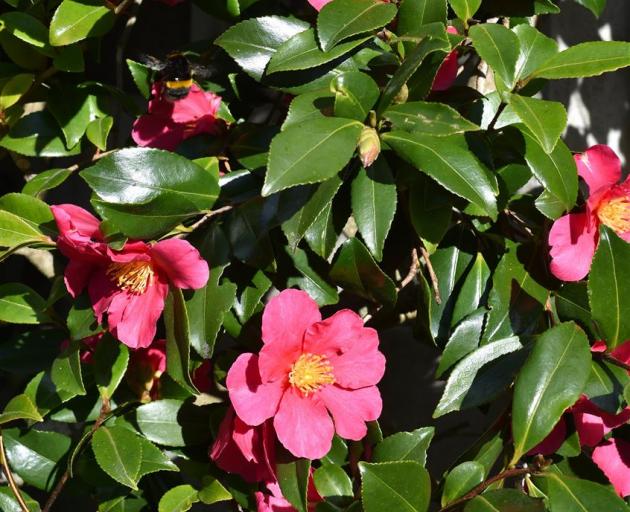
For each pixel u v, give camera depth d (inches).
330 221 30.4
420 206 30.5
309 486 30.6
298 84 30.5
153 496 32.9
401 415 39.1
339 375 29.9
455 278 32.1
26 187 33.3
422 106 29.1
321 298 31.2
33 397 31.9
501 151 30.8
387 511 28.9
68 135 33.4
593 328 30.7
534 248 31.4
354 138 28.3
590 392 29.4
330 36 29.4
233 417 30.3
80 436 33.1
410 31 30.5
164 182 30.2
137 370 32.1
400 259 32.9
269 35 30.7
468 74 35.8
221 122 32.4
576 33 39.1
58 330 33.4
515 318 31.0
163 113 32.6
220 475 31.9
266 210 29.9
